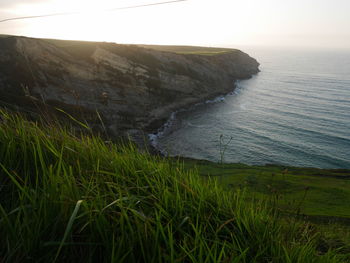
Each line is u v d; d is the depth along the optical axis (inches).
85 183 81.5
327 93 4439.0
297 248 81.9
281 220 104.7
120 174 93.6
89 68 2332.7
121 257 63.4
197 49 5398.6
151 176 100.4
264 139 2279.8
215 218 87.2
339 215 753.6
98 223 64.5
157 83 2746.1
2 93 1720.0
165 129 2385.6
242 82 4928.6
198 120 2669.8
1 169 84.0
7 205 75.0
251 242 80.1
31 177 87.1
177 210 81.0
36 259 59.7
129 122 2282.2
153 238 66.6
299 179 1269.7
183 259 64.0
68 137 108.4
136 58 2679.6
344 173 1565.0
